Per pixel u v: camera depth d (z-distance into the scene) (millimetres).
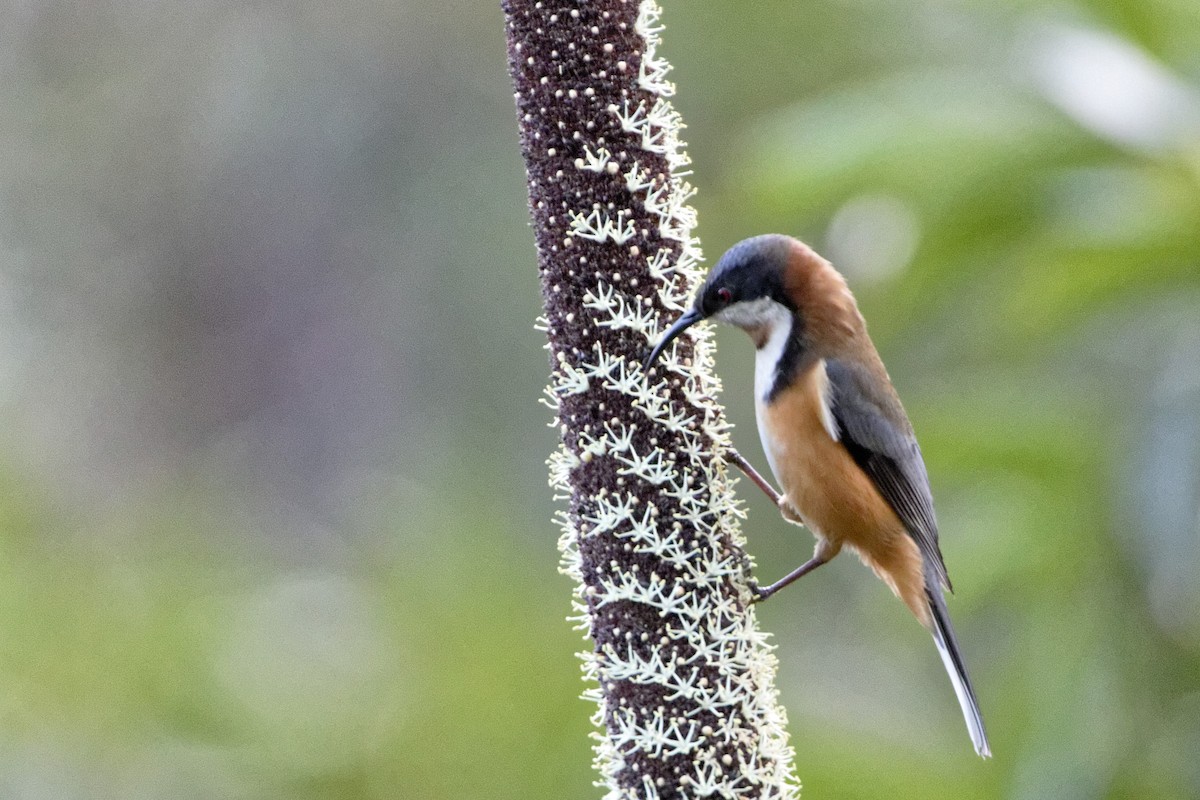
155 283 23656
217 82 23688
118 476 22547
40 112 23516
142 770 12969
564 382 7953
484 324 21703
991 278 10039
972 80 9812
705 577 7871
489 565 14453
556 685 13078
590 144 7844
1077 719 9344
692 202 17188
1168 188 8891
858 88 10805
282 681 13484
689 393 8023
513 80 8078
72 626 13734
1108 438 9164
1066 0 9703
